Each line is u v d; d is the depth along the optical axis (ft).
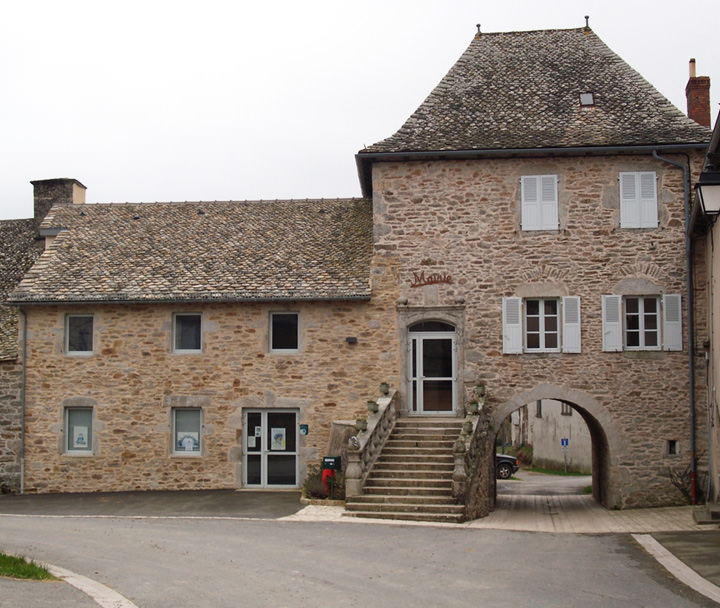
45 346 67.41
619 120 65.87
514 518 57.88
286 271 67.51
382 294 65.21
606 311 63.21
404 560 37.45
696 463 61.67
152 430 66.28
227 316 66.59
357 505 52.16
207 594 30.37
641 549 41.42
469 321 64.18
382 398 62.13
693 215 57.77
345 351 65.36
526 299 64.18
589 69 71.61
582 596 30.81
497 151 63.46
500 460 109.50
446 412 64.80
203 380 66.28
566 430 125.49
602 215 63.77
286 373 65.72
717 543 42.75
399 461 57.06
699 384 62.03
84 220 77.25
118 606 27.81
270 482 65.92
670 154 63.67
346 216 75.46
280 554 38.24
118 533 44.34
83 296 66.33
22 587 29.68
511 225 64.39
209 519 50.42
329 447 63.98
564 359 63.31
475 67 73.15
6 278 78.54
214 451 65.82
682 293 62.90
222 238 72.95
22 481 66.49
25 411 67.10
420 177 65.46
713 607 29.12
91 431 67.05
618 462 62.23
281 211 77.10
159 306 66.90
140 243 72.95
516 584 32.78
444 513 51.08
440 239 64.95
